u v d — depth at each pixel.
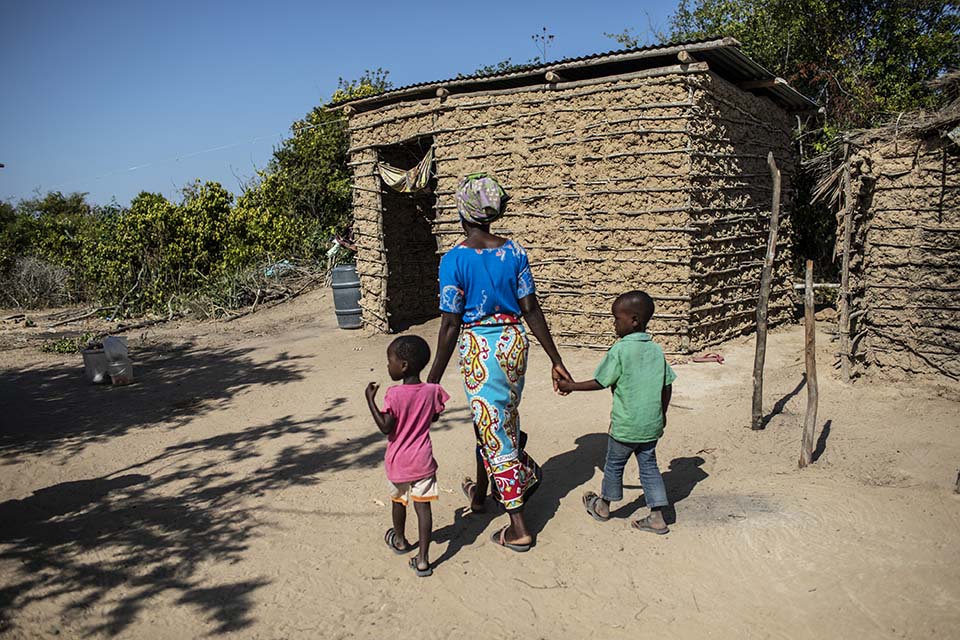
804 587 3.73
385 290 11.34
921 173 6.64
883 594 3.61
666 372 4.26
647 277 8.88
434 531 4.59
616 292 9.08
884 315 7.04
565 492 5.07
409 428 4.02
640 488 5.09
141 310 16.12
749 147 10.09
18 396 8.79
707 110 8.79
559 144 9.20
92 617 3.75
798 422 6.24
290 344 11.42
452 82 9.78
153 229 16.47
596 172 9.02
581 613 3.62
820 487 4.84
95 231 18.53
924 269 6.73
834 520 4.36
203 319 14.64
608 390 7.68
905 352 6.96
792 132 12.69
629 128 8.74
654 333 8.97
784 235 11.18
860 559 3.94
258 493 5.37
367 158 11.33
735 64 8.91
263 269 16.72
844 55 15.09
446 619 3.62
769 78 9.70
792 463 5.34
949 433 5.70
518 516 4.20
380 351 10.38
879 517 4.38
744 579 3.84
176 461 6.18
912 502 4.55
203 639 3.53
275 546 4.48
